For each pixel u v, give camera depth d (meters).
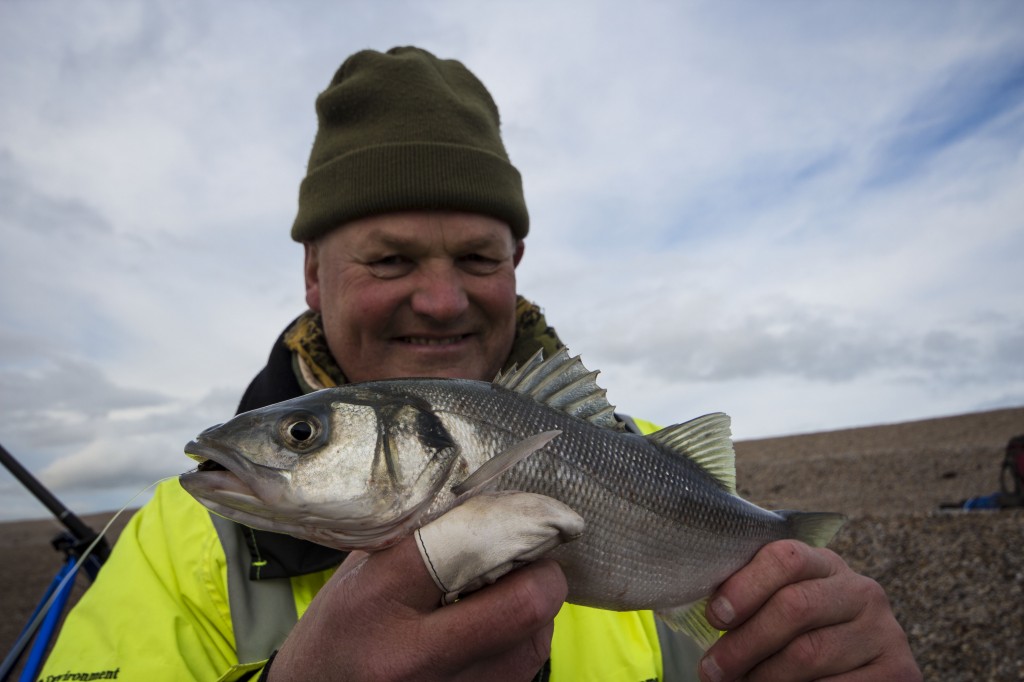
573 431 0.40
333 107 0.52
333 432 0.35
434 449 0.36
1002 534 1.54
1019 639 1.18
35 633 0.58
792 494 2.96
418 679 0.30
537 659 0.33
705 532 0.43
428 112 0.50
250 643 0.42
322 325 0.55
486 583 0.31
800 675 0.37
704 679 0.39
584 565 0.39
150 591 0.44
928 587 1.39
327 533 0.36
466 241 0.50
